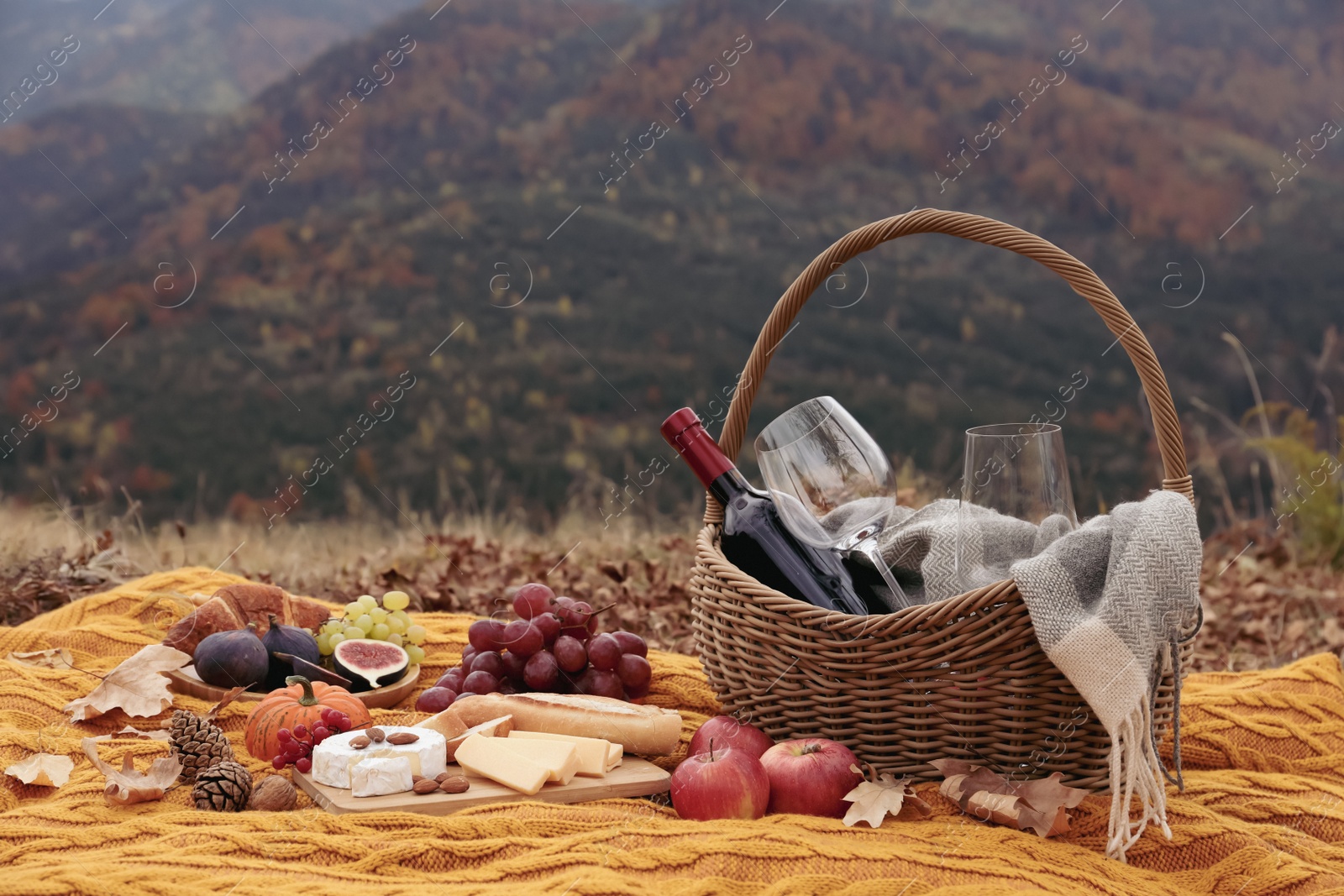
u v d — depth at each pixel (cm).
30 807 177
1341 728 229
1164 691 188
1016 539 199
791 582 216
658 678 247
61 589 369
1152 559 176
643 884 151
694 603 217
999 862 162
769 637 194
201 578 297
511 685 234
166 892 144
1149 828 180
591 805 180
